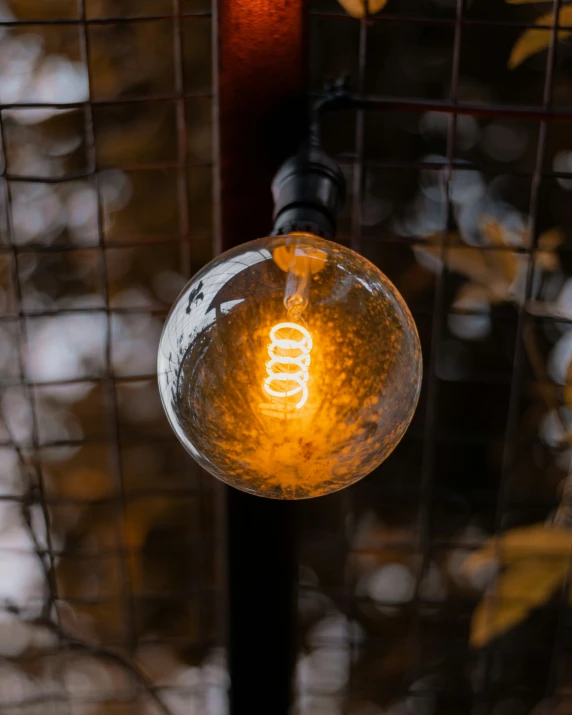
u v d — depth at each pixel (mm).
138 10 1394
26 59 1394
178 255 1529
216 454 977
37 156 1497
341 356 955
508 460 1266
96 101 1156
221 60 1048
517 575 1195
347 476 980
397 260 1516
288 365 952
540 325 1321
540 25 1139
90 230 1516
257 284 957
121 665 1316
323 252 967
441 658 1524
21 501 1278
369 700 1506
